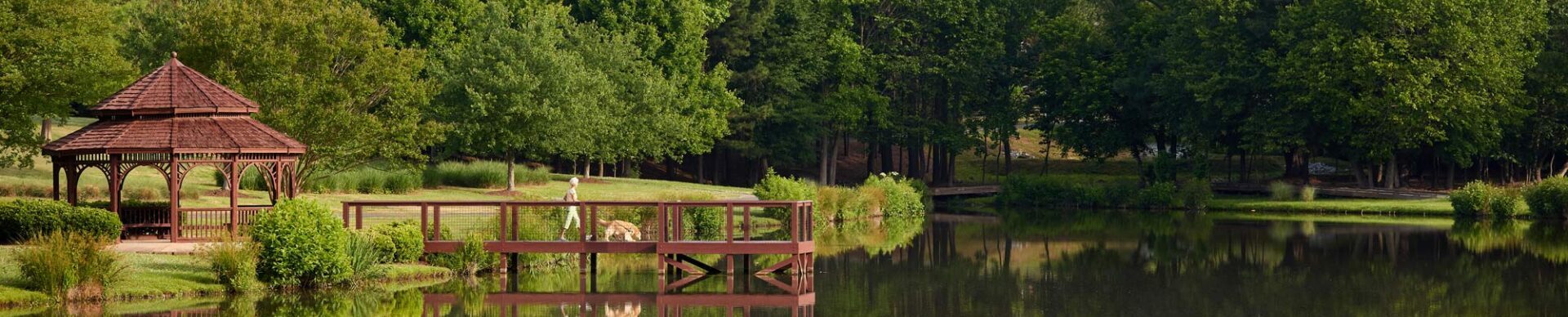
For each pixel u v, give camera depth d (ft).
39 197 133.39
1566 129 210.38
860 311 91.86
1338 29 203.31
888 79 266.77
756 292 100.27
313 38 141.69
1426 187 230.89
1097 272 118.93
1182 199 224.33
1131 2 251.80
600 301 94.17
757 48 252.42
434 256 106.52
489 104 171.42
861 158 309.83
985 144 272.51
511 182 176.86
